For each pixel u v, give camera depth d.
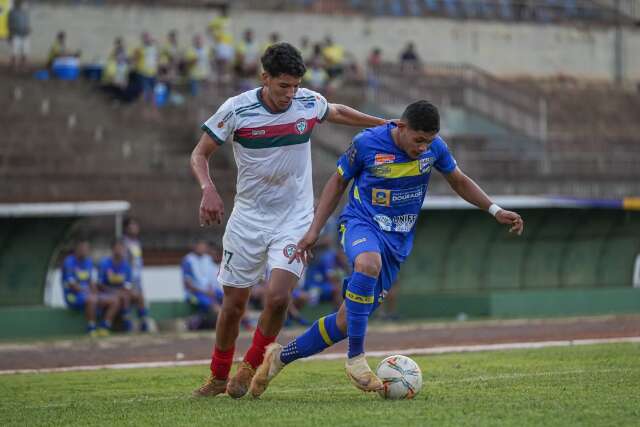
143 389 32.19
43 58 120.06
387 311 70.31
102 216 80.88
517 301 72.44
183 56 111.19
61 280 65.12
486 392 27.28
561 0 157.88
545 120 126.44
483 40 149.75
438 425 21.09
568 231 76.56
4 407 27.91
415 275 73.44
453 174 26.89
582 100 141.50
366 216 26.05
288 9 136.00
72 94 99.00
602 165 105.94
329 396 27.62
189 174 88.06
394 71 117.06
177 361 43.69
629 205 73.50
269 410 24.23
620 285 80.12
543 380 30.23
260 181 26.94
